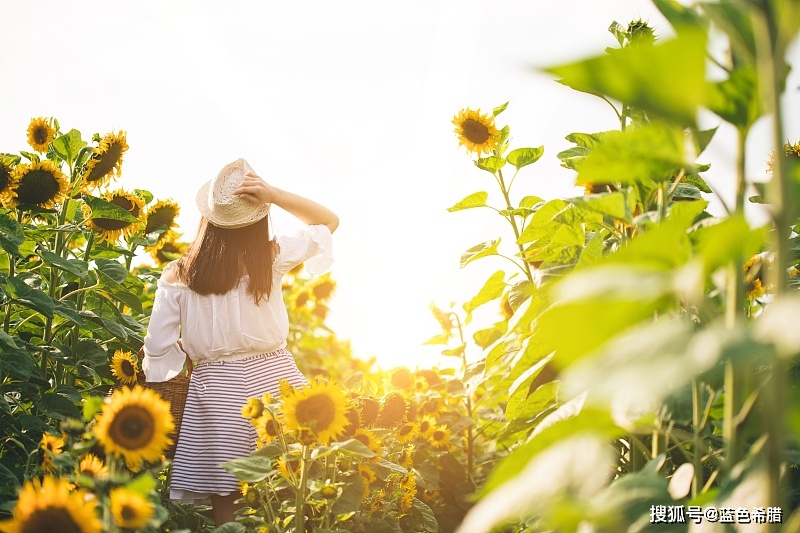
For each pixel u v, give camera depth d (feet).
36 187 10.32
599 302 2.48
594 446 2.94
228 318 10.48
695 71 2.50
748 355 2.12
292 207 11.31
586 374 2.36
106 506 5.24
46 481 5.04
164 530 9.75
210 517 11.03
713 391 4.36
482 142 9.53
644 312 2.60
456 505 11.33
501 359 8.35
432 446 10.78
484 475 11.98
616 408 4.43
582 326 2.52
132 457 5.65
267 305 10.74
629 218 5.06
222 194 10.74
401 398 10.43
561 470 2.91
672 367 2.19
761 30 2.71
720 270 3.92
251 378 10.48
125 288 11.56
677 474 4.30
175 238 15.33
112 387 11.27
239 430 10.19
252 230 10.75
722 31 3.09
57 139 11.53
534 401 6.64
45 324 11.50
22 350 9.19
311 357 20.63
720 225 2.50
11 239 9.68
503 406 11.62
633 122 7.14
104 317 12.03
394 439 10.38
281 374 10.71
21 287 9.78
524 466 3.31
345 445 7.50
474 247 9.36
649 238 2.84
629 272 2.61
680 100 2.59
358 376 10.46
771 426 2.64
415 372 12.24
